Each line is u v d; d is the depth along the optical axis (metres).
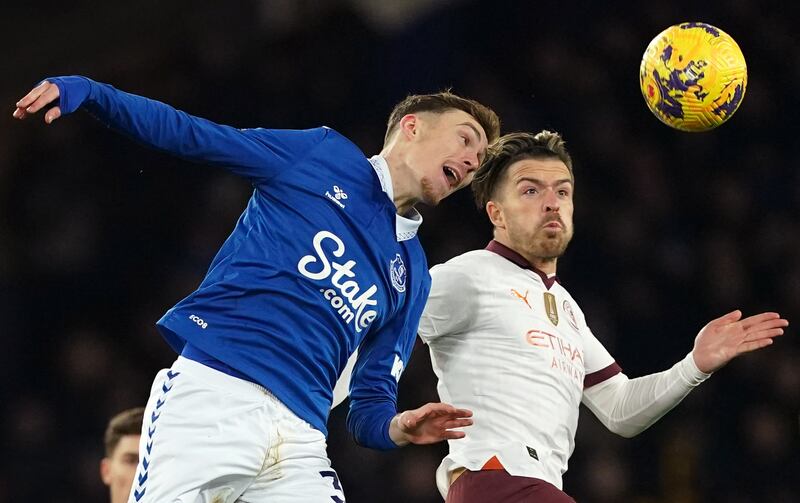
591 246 37.62
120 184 37.69
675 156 41.28
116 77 40.66
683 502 31.17
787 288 38.09
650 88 14.53
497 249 15.20
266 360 12.58
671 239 38.75
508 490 13.80
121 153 38.06
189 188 37.56
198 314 12.71
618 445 31.34
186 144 12.53
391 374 13.88
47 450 32.53
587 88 42.22
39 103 11.52
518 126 40.62
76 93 11.75
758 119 42.75
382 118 40.56
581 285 36.62
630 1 44.72
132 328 35.28
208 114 40.16
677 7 44.94
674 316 36.75
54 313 35.47
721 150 41.69
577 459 30.62
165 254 36.69
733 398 33.91
